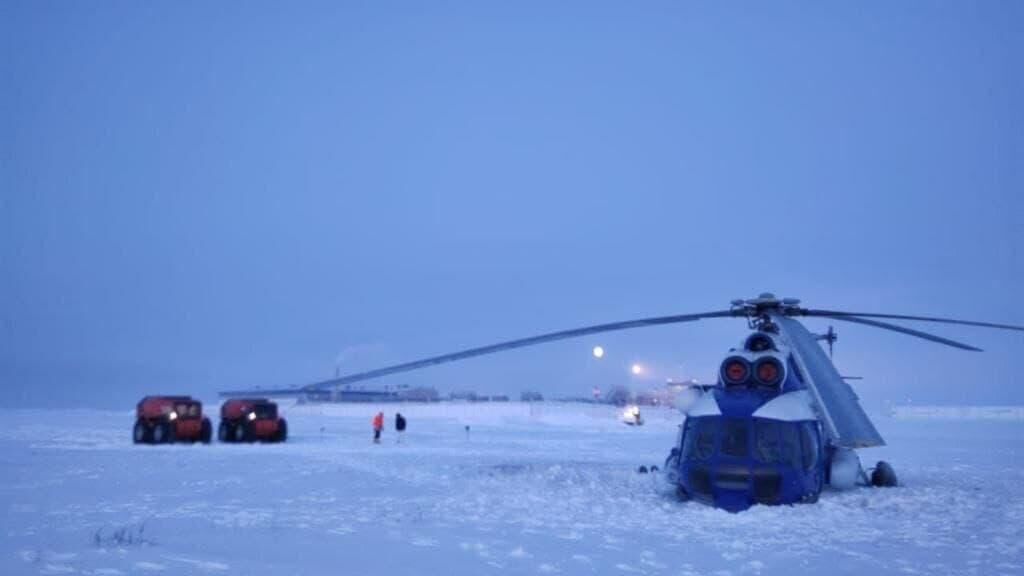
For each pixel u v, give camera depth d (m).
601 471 20.52
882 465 17.38
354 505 15.03
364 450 31.34
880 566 10.05
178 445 34.81
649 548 10.91
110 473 21.36
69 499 15.91
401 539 11.40
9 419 59.75
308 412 73.06
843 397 14.27
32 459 25.73
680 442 14.93
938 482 19.17
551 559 10.14
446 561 9.93
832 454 15.43
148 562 9.23
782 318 14.62
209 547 10.48
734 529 12.24
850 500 14.59
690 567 9.82
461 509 14.42
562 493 16.36
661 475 18.08
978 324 13.45
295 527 12.41
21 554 9.55
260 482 19.19
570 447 34.03
